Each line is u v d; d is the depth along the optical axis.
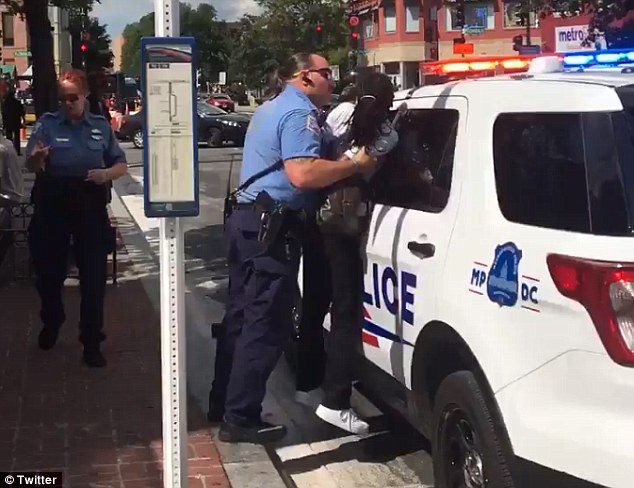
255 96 61.88
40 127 5.95
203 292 9.10
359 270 4.80
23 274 9.16
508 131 3.62
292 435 5.28
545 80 3.59
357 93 4.55
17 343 6.75
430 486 4.57
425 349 4.02
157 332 7.12
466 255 3.68
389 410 5.60
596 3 10.86
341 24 53.53
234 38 60.94
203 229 13.09
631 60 4.12
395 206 4.53
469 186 3.79
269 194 4.63
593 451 2.95
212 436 5.09
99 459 4.66
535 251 3.23
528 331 3.21
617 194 3.05
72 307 7.82
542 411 3.14
